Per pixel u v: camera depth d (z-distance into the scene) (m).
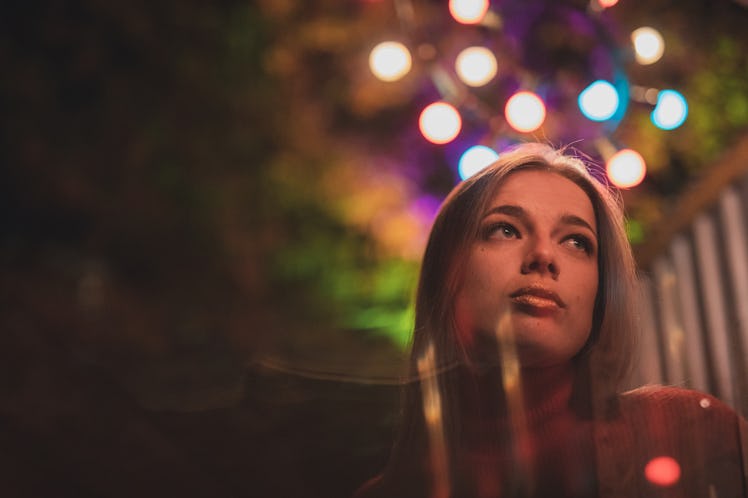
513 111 3.33
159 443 1.07
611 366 1.21
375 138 6.45
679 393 1.22
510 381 1.15
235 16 6.94
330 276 6.66
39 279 6.26
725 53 4.87
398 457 1.19
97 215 7.28
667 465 1.16
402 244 6.07
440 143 3.81
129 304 6.25
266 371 1.22
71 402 1.14
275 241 6.97
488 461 1.16
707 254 2.48
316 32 6.18
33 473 1.03
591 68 3.80
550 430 1.17
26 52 7.34
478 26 4.09
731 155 2.40
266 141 6.95
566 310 1.15
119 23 7.22
